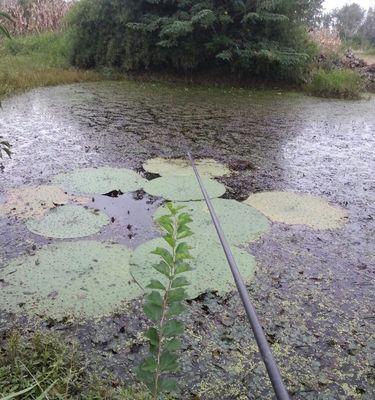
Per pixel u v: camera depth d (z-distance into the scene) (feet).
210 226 8.79
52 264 7.33
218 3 29.19
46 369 5.12
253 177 12.03
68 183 10.85
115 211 9.48
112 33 30.17
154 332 3.64
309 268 7.66
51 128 16.03
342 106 23.43
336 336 6.12
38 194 10.11
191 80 29.91
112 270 7.23
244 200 10.39
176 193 10.46
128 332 5.99
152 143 14.80
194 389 5.18
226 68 30.17
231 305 6.61
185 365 5.51
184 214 3.89
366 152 14.79
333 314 6.54
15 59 29.99
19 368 4.99
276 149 14.75
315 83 27.55
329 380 5.40
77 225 8.73
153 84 28.32
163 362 3.61
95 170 11.78
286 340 6.01
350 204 10.44
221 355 5.70
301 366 5.59
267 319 6.39
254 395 5.15
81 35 30.58
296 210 9.86
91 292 6.68
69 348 5.63
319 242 8.53
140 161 12.92
